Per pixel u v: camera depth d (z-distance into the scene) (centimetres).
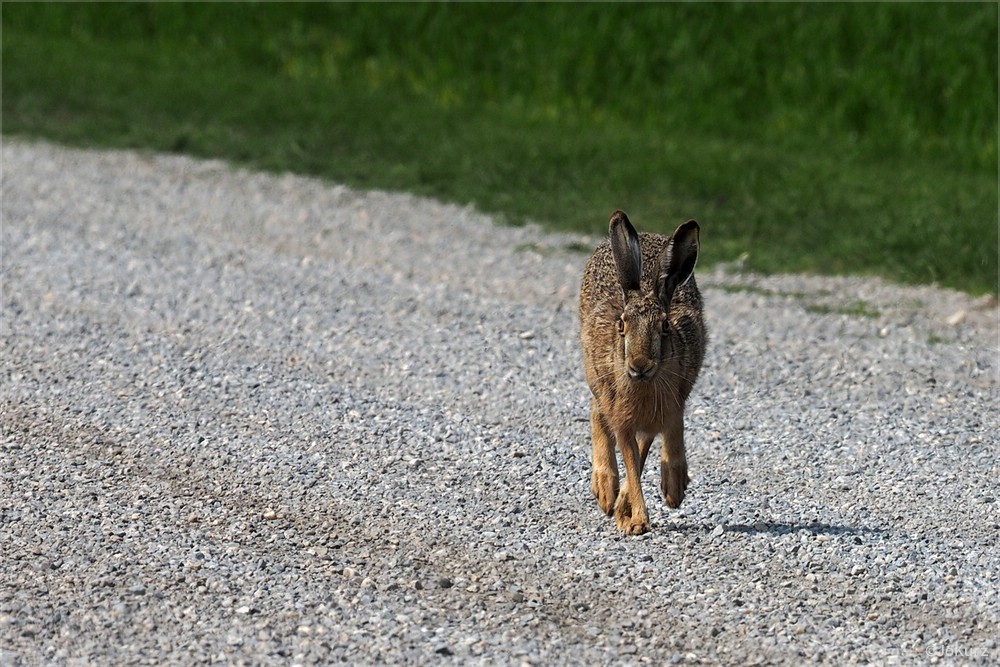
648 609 1468
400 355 2320
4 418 2002
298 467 1850
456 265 2923
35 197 3338
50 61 4784
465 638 1397
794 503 1759
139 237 3028
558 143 3894
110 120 4103
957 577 1540
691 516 1728
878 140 4041
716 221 3244
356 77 4897
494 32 4975
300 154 3769
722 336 2477
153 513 1695
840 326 2530
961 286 2767
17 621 1415
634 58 4638
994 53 4388
